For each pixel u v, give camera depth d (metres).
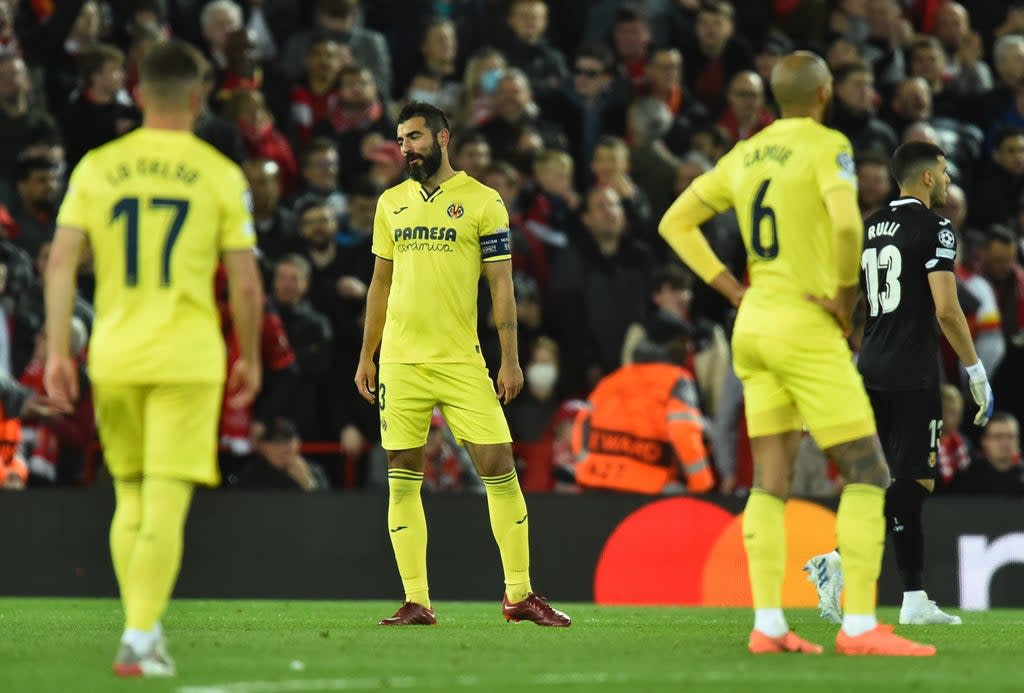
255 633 25.34
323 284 42.31
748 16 59.12
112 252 18.50
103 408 18.88
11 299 39.50
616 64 53.91
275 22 54.38
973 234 47.31
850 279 20.73
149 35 50.16
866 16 58.56
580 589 37.81
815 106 21.66
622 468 38.00
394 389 26.89
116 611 31.67
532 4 54.25
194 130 43.91
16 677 18.36
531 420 41.28
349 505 37.78
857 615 21.59
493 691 17.59
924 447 28.20
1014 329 45.91
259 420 40.03
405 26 55.78
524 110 49.25
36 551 37.00
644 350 38.41
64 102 49.69
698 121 51.25
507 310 26.94
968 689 18.11
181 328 18.39
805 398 21.09
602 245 44.09
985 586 37.72
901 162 28.23
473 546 37.62
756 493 21.69
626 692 17.55
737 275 46.06
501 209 26.86
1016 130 52.38
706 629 27.25
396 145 45.94
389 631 25.88
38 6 50.56
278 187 45.06
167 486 18.28
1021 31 59.91
